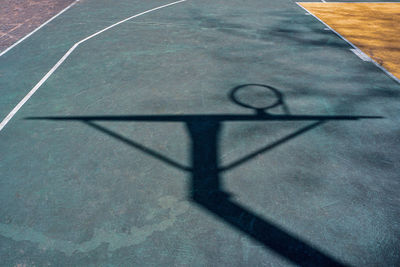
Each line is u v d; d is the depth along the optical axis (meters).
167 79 6.67
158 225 3.26
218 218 3.33
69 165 4.16
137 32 9.97
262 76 6.77
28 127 5.04
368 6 13.48
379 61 7.50
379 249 2.98
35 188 3.79
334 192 3.65
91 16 12.04
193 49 8.39
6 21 11.51
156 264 2.86
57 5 13.96
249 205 3.49
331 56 7.83
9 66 7.52
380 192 3.65
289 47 8.48
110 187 3.78
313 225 3.23
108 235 3.16
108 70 7.17
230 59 7.70
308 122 5.05
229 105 5.60
